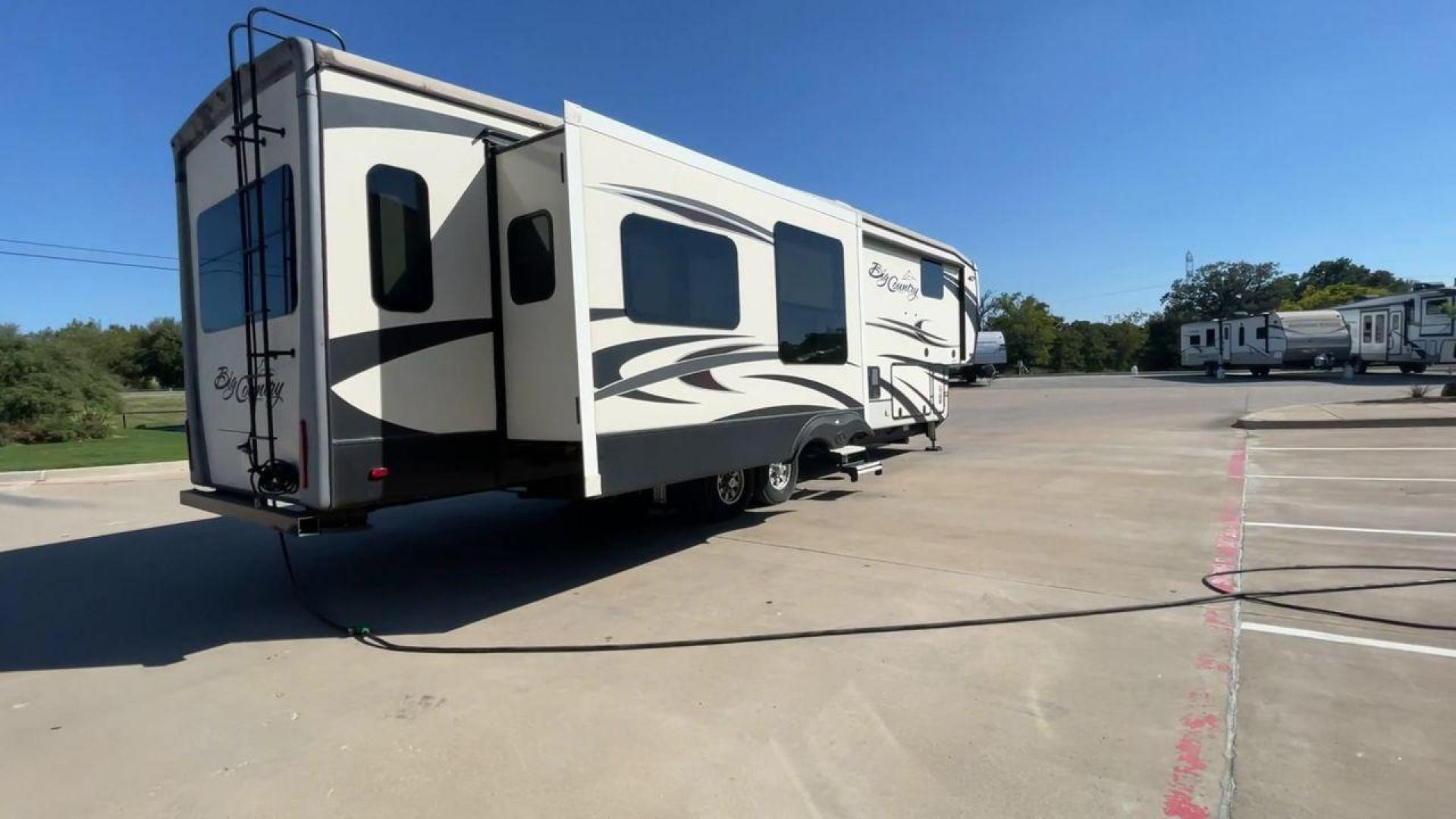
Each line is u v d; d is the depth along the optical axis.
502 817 2.77
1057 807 2.70
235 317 5.10
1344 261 83.56
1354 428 13.34
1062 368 68.69
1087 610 4.63
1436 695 3.43
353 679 4.05
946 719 3.36
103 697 3.92
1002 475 9.98
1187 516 7.17
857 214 8.45
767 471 7.64
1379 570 5.28
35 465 13.80
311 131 4.29
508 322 5.31
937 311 11.38
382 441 4.59
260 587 5.90
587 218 5.04
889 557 6.02
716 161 6.34
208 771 3.15
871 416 9.52
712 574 5.73
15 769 3.21
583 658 4.20
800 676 3.85
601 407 5.12
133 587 5.96
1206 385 28.89
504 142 5.32
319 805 2.88
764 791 2.87
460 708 3.65
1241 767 2.91
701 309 6.12
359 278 4.49
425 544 7.16
